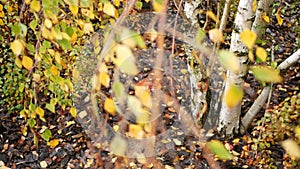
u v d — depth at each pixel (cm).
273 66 264
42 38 231
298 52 264
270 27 437
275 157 292
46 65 215
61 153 328
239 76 253
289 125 272
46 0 158
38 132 345
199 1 228
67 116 355
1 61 344
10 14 273
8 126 354
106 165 289
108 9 154
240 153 304
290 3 477
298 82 373
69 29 173
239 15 231
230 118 302
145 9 258
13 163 328
